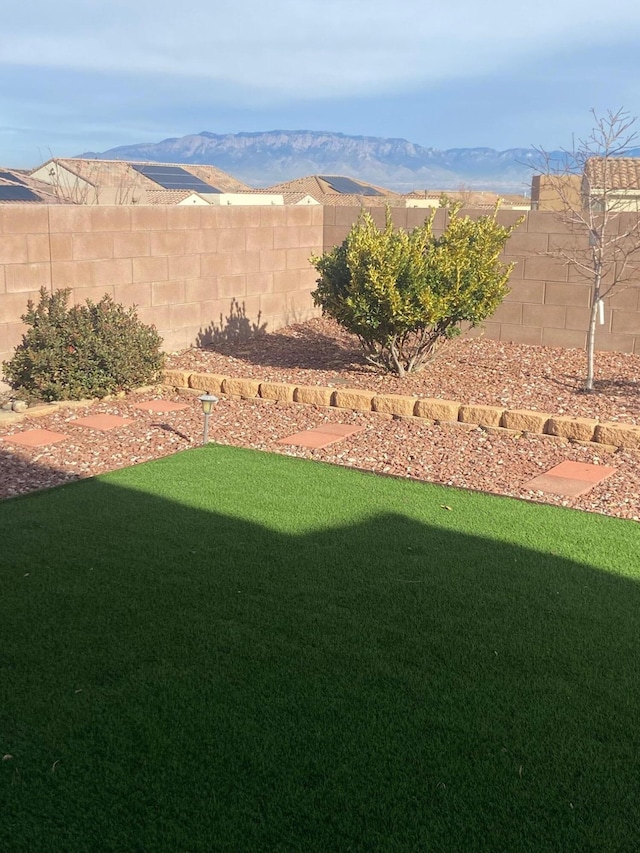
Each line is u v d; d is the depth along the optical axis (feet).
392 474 21.17
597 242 28.73
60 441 24.09
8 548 16.15
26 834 8.51
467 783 9.32
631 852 8.30
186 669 11.73
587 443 22.94
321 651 12.24
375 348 31.76
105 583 14.55
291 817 8.77
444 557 15.80
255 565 15.35
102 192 117.50
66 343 28.60
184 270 36.19
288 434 24.81
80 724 10.43
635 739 10.14
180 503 18.84
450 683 11.39
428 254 29.30
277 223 40.91
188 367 33.35
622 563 15.57
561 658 12.06
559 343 36.47
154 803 8.98
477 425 24.71
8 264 28.81
